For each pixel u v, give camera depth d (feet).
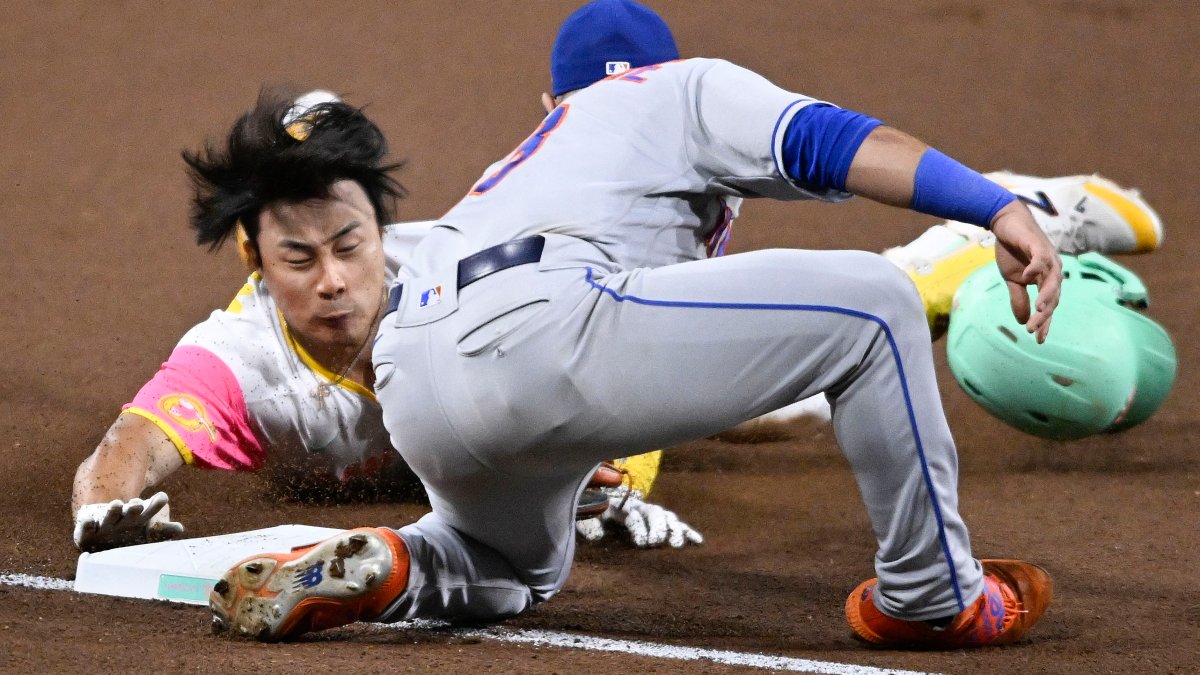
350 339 42.52
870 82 139.33
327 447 49.55
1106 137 121.08
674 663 34.37
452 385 33.04
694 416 32.45
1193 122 125.80
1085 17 165.48
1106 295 53.26
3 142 114.62
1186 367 70.38
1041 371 52.31
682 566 46.34
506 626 38.58
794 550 48.29
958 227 60.80
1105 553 47.19
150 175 106.83
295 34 156.25
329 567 34.01
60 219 96.02
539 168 34.53
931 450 32.99
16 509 48.01
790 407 58.85
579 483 36.35
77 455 54.29
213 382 47.39
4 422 58.03
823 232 95.14
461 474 34.37
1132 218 60.70
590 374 32.12
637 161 34.24
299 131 40.78
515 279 32.58
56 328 73.46
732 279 32.14
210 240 41.52
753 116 33.47
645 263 34.22
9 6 160.76
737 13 165.37
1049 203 60.03
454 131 121.19
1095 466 57.93
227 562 40.06
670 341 31.86
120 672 31.30
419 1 173.47
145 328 74.08
